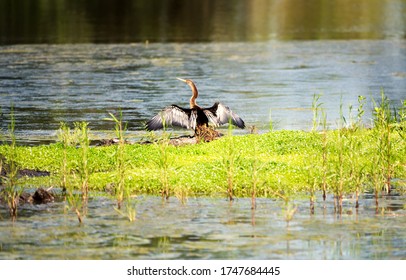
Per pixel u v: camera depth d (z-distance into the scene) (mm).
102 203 34750
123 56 87688
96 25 117125
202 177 37469
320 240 29828
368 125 51219
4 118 55406
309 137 43250
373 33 110250
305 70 78688
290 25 120250
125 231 30859
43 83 70375
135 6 143375
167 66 80750
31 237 30172
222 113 43906
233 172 37125
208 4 148625
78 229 31109
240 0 156375
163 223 31828
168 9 140125
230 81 72438
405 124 41312
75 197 35625
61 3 145500
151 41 100812
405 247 29109
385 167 38125
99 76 74312
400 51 92438
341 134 38969
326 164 37094
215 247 29062
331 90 67812
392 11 139125
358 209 33844
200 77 74438
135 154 41281
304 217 32656
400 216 32812
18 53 89312
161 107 59875
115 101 62250
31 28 112562
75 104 60875
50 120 54812
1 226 31516
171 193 36375
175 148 42469
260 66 81312
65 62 82938
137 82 71312
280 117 56344
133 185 36781
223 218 32500
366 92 66688
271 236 30266
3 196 35125
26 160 41094
